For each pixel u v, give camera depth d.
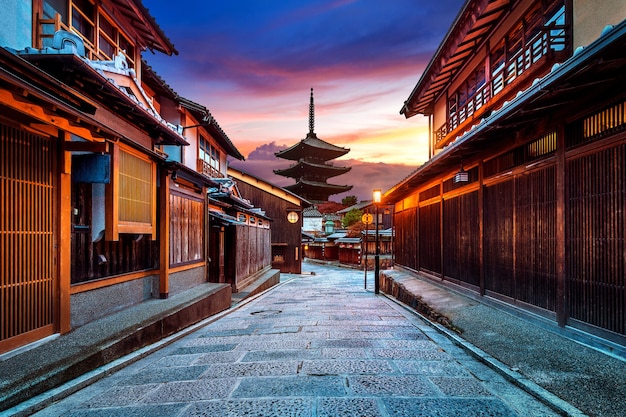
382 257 41.31
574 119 6.03
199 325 8.88
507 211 8.45
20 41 6.14
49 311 5.90
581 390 4.22
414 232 17.19
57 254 6.06
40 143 5.76
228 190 16.44
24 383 4.27
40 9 6.57
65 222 6.20
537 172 7.20
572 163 6.12
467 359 5.86
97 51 8.45
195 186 11.66
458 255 11.55
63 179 6.16
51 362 4.87
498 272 8.87
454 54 13.08
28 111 5.09
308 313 10.76
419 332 7.92
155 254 9.49
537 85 5.13
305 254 62.31
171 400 4.40
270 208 35.72
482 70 12.77
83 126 6.01
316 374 5.21
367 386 4.73
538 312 7.14
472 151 9.59
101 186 7.26
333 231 60.72
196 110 15.77
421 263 15.91
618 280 5.15
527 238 7.56
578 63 4.31
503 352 5.74
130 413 4.07
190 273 11.38
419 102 17.64
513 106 5.86
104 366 5.46
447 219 12.58
